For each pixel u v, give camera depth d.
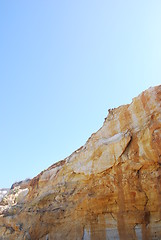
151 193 12.91
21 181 40.72
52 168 25.55
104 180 15.93
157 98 14.08
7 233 24.05
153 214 12.58
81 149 20.72
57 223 18.58
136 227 13.03
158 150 12.94
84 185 18.11
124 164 14.82
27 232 21.06
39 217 20.81
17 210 25.92
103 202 15.37
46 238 18.88
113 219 14.38
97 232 14.98
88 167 17.98
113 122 17.12
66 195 19.59
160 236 11.83
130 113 15.80
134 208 13.48
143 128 14.24
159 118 13.45
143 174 13.64
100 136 17.98
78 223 16.64
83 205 16.86
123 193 14.27
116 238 13.76
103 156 16.61
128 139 15.00
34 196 24.62
